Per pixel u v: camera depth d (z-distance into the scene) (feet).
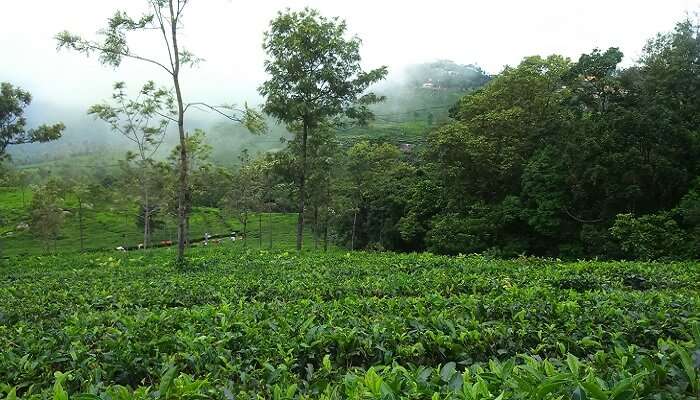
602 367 12.66
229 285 35.09
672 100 87.30
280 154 77.92
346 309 22.08
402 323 18.15
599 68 95.55
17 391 13.82
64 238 176.24
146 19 50.80
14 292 36.19
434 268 43.39
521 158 100.42
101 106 86.07
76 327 19.40
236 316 20.16
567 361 11.52
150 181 123.85
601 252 82.99
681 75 88.63
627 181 81.92
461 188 107.14
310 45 69.72
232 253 76.43
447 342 15.57
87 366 14.44
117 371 14.48
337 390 10.99
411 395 9.60
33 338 17.74
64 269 72.64
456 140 101.14
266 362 13.80
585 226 86.12
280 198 142.31
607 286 33.88
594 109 98.07
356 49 71.61
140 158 125.29
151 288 34.78
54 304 29.73
